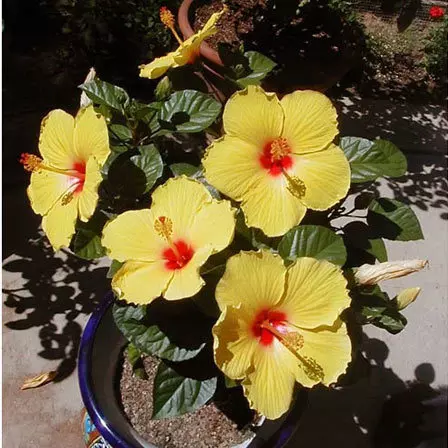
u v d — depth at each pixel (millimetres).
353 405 909
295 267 476
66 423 873
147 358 733
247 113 524
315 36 1188
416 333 1005
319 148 530
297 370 486
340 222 1103
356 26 1307
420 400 896
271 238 540
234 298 470
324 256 519
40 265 1022
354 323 555
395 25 1576
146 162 580
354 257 596
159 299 545
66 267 1022
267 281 474
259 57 728
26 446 849
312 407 903
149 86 1325
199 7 1185
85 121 536
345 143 583
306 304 486
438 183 1254
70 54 1283
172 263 502
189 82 718
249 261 468
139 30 1260
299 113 527
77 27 1250
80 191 543
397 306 569
